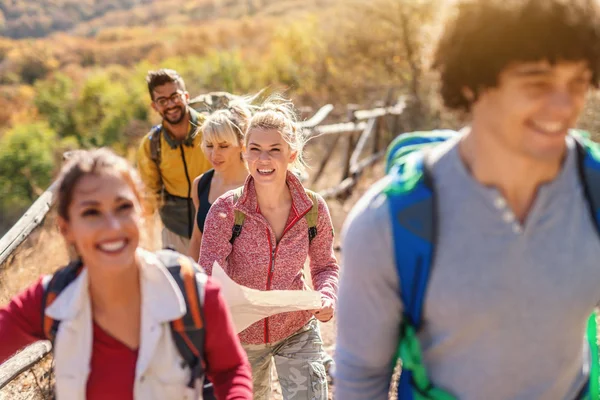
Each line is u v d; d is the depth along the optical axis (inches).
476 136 50.1
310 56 825.5
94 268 58.5
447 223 50.3
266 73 887.1
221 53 987.9
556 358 53.1
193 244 122.4
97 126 1123.3
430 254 50.4
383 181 54.4
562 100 46.4
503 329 51.0
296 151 100.7
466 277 50.0
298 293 91.4
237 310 91.5
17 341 62.0
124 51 2984.7
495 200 49.3
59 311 59.6
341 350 56.8
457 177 50.3
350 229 53.7
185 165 160.7
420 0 627.2
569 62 46.2
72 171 57.4
